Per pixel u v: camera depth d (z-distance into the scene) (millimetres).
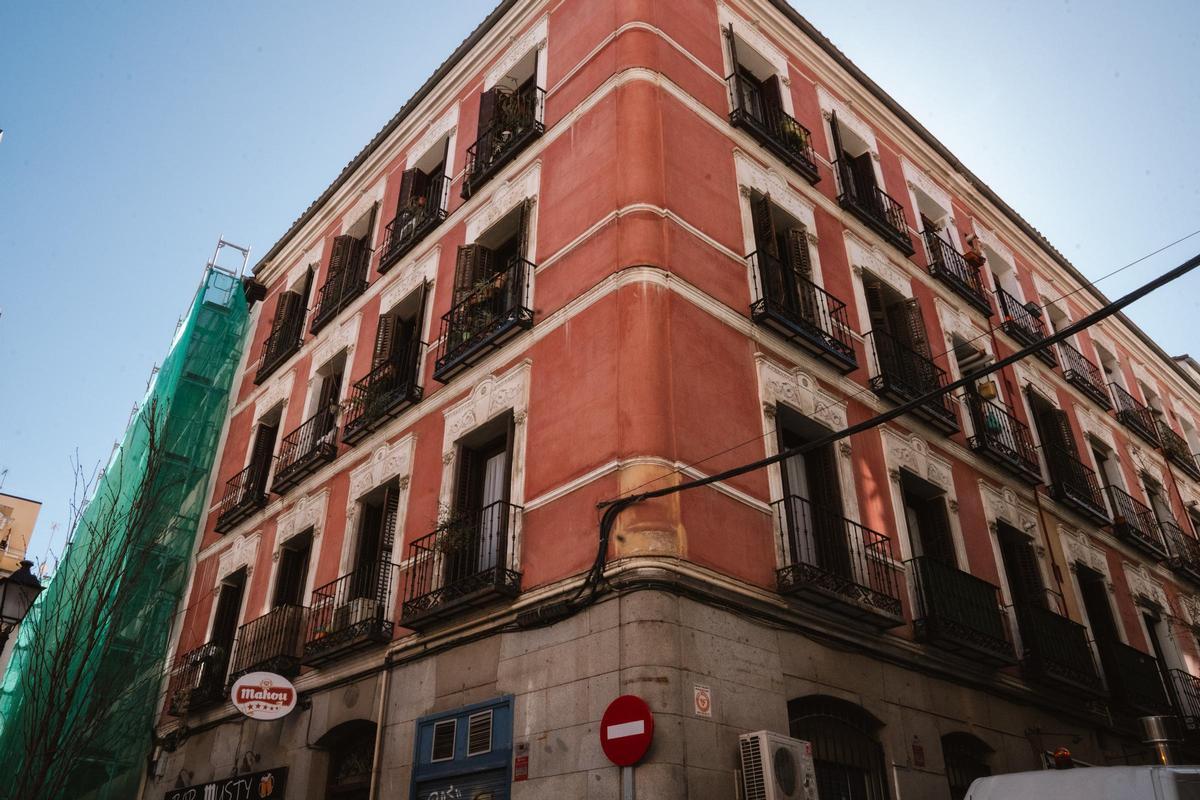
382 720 11336
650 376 10078
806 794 8250
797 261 13422
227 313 22922
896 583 11734
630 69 12883
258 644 14359
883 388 13406
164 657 17453
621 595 8938
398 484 13500
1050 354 19922
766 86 15789
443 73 18359
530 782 8977
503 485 11703
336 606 13430
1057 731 13367
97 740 15945
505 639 10148
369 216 19234
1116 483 20219
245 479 18453
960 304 17688
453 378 13453
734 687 8898
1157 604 18422
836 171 16000
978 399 15859
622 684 8469
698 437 10141
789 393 11844
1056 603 14891
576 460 10375
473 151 16109
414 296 15836
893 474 12961
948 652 11961
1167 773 7195
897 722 10656
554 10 15664
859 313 14344
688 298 11125
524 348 12203
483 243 14672
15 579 11594
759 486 10672
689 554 9258
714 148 13234
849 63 17922
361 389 15375
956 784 11406
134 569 16391
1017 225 22031
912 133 19344
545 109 14570
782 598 10047
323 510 15250
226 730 14586
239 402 21328
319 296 19656
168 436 19406
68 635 14422
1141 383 25219
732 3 15656
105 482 20938
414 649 11438
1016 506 15578
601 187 12234
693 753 8109
